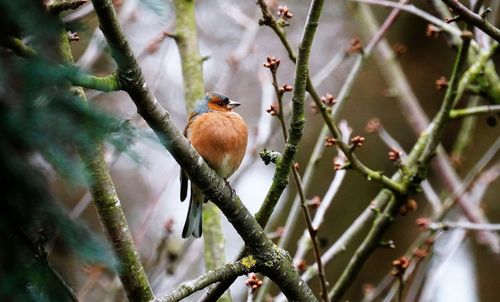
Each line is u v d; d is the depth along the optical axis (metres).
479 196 11.70
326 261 9.68
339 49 17.94
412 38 16.81
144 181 15.38
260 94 17.58
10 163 3.74
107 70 6.42
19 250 4.01
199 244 11.06
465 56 9.03
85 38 4.37
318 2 7.10
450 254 10.08
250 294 8.30
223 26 16.52
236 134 9.89
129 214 14.70
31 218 3.89
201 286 6.71
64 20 4.31
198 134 9.81
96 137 3.97
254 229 7.12
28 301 3.98
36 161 3.87
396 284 10.16
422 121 12.58
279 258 7.18
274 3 12.98
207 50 16.03
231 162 9.96
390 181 9.34
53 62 3.96
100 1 5.42
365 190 16.59
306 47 7.17
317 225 9.67
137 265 7.25
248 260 7.09
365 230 16.08
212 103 10.57
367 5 13.76
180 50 11.05
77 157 4.07
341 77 17.42
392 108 16.80
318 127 17.34
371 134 16.72
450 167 12.07
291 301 7.36
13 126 3.71
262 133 11.30
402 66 16.86
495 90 10.45
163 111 6.26
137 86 5.92
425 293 9.76
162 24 4.50
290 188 16.86
